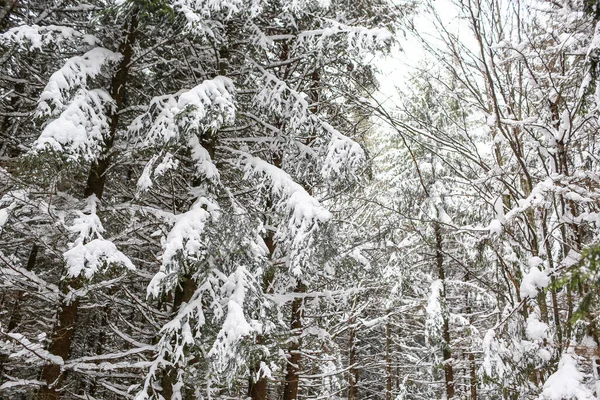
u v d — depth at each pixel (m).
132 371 8.53
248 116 8.03
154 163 6.34
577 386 2.97
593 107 3.76
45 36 6.00
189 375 6.31
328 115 10.27
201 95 6.12
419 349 13.37
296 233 6.61
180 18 6.42
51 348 5.97
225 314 6.30
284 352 8.30
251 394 8.26
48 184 5.94
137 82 8.19
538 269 3.79
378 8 6.96
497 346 3.80
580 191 3.57
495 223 4.05
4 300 7.13
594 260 1.83
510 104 4.32
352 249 8.89
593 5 3.25
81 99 5.85
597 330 3.23
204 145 7.70
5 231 5.85
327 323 9.69
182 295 7.04
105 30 7.19
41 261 10.31
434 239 11.13
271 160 9.43
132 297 6.66
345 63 8.32
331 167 7.41
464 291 13.54
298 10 7.11
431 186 11.50
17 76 8.05
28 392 6.09
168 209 8.64
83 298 7.08
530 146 4.30
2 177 6.03
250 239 6.61
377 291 10.78
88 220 5.77
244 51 8.38
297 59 7.94
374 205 12.31
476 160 4.31
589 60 3.14
